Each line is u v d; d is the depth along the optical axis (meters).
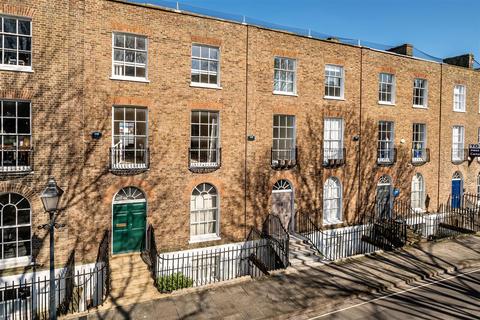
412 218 18.55
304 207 15.36
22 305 10.48
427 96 19.25
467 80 21.11
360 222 16.89
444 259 13.89
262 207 14.36
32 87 10.52
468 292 11.21
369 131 17.08
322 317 9.56
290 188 15.23
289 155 15.16
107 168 11.61
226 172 13.57
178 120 12.70
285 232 13.48
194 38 12.88
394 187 18.03
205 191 13.44
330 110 15.89
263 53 14.24
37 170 10.62
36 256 10.67
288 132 15.14
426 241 16.12
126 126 12.12
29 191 10.54
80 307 10.23
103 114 11.54
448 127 20.27
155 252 11.28
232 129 13.66
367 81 16.92
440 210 19.98
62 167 10.94
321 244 14.66
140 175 12.09
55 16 10.74
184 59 12.74
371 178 17.22
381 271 12.57
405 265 13.18
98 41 11.41
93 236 11.47
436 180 19.83
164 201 12.51
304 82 15.20
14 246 10.66
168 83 12.50
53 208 7.35
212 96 13.27
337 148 16.38
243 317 9.34
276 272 12.16
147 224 12.32
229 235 13.69
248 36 13.85
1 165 10.47
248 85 13.88
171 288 10.70
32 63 10.52
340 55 16.09
